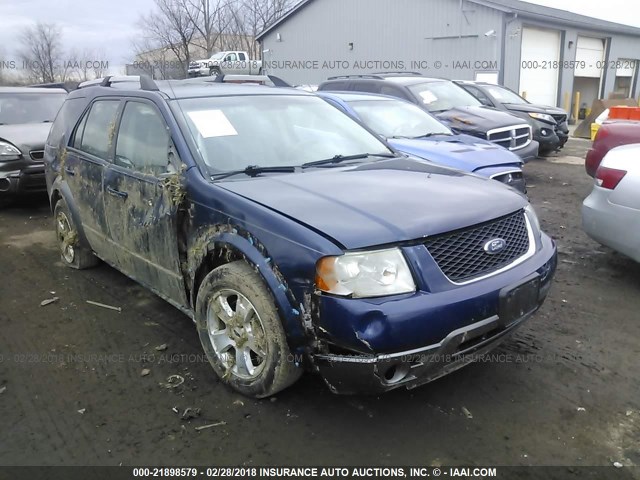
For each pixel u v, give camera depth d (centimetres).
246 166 350
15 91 913
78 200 468
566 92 2398
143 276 396
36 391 328
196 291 343
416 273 263
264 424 295
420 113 774
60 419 302
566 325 402
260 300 286
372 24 2384
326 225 269
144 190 368
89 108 471
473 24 2045
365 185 323
